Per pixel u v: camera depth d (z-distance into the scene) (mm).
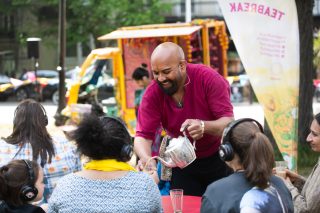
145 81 11508
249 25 7137
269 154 3268
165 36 12789
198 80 5004
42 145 4617
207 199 3377
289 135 7238
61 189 3453
